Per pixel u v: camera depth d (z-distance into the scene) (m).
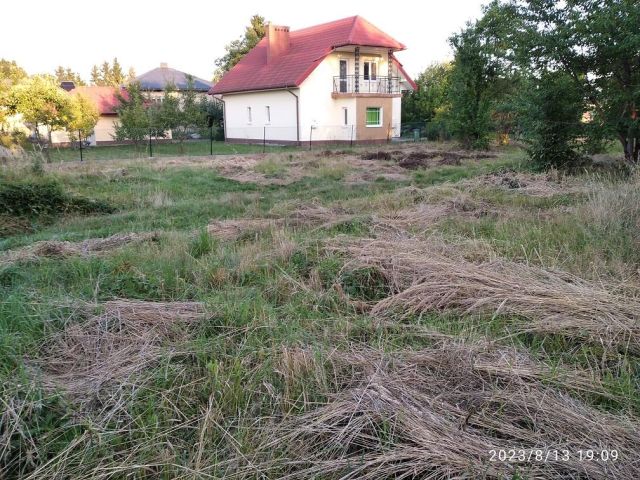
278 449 2.43
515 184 9.80
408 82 30.00
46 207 8.59
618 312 3.63
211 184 12.12
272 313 3.86
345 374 3.04
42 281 4.68
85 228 7.68
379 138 28.11
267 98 28.28
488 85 20.09
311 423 2.58
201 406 2.77
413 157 17.27
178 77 39.38
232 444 2.46
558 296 3.89
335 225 6.82
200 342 3.41
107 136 30.88
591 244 5.19
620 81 10.52
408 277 4.51
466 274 4.37
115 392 2.83
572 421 2.52
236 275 4.83
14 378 2.88
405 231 6.24
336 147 24.53
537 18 11.09
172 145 28.08
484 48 19.23
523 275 4.40
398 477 2.23
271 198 10.05
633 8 9.45
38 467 2.31
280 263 5.10
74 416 2.62
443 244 5.39
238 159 17.27
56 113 18.20
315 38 29.02
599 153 12.13
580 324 3.50
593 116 10.94
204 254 5.74
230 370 3.02
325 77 26.70
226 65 43.06
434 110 33.00
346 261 4.91
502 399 2.71
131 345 3.42
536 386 2.85
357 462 2.30
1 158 12.55
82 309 3.87
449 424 2.51
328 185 11.64
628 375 2.94
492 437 2.46
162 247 5.98
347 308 4.11
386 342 3.44
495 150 20.83
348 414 2.62
